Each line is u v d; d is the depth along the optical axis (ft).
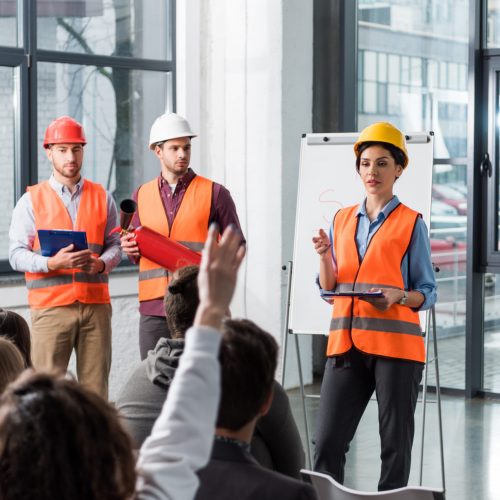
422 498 7.47
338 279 13.48
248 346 5.95
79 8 22.36
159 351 9.44
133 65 23.29
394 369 12.96
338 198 18.51
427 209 17.46
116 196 23.32
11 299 20.71
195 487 4.75
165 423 4.80
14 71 21.27
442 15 23.86
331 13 25.00
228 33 24.11
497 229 23.47
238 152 24.18
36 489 4.14
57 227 17.04
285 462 9.25
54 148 17.19
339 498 7.93
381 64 24.85
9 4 21.18
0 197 21.18
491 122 23.38
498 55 23.18
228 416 5.94
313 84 25.21
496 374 23.77
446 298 24.11
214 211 17.21
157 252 16.14
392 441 12.98
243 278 24.40
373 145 13.23
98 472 4.21
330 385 13.26
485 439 19.90
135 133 23.57
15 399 4.27
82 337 16.96
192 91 24.09
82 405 4.30
